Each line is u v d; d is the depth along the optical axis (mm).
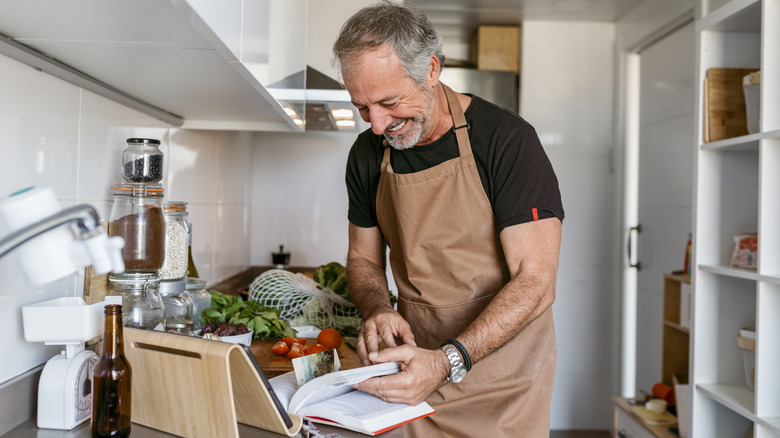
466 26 4145
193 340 964
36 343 1230
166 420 1009
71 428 1069
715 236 2295
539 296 1380
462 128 1495
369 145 1688
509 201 1438
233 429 925
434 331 1567
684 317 2703
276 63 1579
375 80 1267
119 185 1396
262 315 1951
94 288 1335
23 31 1051
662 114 3445
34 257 739
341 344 1877
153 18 924
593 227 3969
